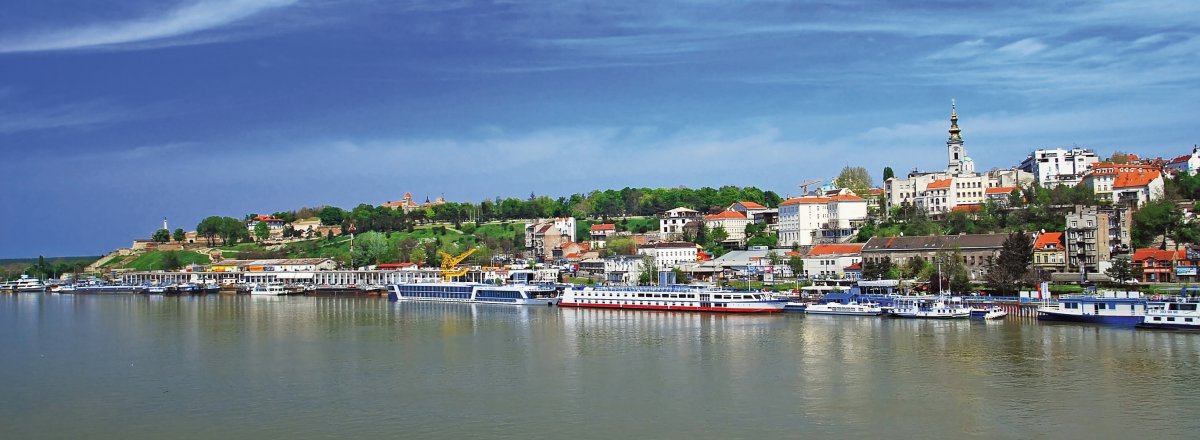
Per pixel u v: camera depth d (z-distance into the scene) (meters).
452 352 185.12
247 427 126.62
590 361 171.00
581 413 130.50
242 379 158.12
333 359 177.88
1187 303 198.50
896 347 179.38
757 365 163.12
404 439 119.38
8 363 178.38
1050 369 153.75
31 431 126.69
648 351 181.62
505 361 172.75
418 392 145.50
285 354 185.50
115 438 122.81
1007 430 118.56
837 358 168.38
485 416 129.88
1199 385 140.00
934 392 138.88
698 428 121.88
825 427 121.19
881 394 138.00
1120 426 119.44
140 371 167.38
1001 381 145.38
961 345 180.00
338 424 127.06
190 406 138.75
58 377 162.50
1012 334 194.38
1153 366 154.38
